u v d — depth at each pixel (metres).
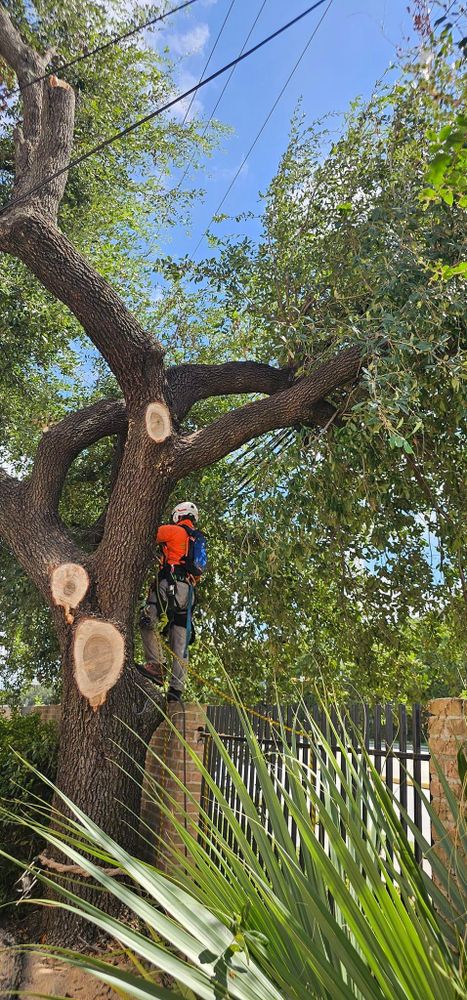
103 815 5.64
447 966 1.53
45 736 7.48
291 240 8.55
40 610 9.02
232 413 7.18
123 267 11.51
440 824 2.14
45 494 6.84
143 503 6.55
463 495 7.73
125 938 1.60
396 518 8.03
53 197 7.26
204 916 1.76
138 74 10.59
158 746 7.34
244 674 8.68
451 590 8.15
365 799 2.04
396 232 6.70
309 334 7.42
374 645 9.02
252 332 9.10
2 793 6.63
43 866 5.64
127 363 6.83
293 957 1.84
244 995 1.56
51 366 10.64
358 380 7.39
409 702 8.40
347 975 1.82
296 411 7.12
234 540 8.21
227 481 9.25
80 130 10.32
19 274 9.36
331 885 1.80
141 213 11.87
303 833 1.86
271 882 2.07
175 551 6.63
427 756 3.42
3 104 9.10
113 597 6.34
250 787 5.27
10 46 7.94
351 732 3.81
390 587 8.38
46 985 4.43
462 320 6.59
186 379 7.71
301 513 7.54
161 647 6.49
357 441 6.96
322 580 8.70
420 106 6.95
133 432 6.78
